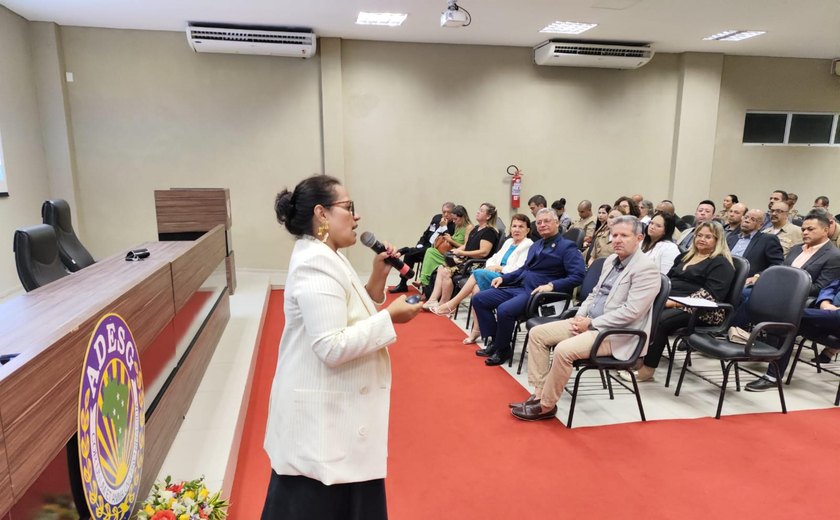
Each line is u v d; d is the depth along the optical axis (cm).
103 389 125
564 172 682
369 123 628
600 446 238
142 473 162
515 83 654
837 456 228
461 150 654
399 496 201
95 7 482
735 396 295
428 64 630
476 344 391
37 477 96
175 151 587
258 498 200
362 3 474
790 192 752
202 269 280
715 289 306
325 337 108
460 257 486
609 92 676
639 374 314
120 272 203
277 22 536
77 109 559
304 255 116
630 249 264
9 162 478
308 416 115
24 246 253
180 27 555
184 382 227
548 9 496
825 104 734
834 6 486
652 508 193
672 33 584
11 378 88
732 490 203
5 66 477
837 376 322
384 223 652
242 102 594
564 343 254
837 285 321
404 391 303
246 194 611
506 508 194
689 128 688
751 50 668
